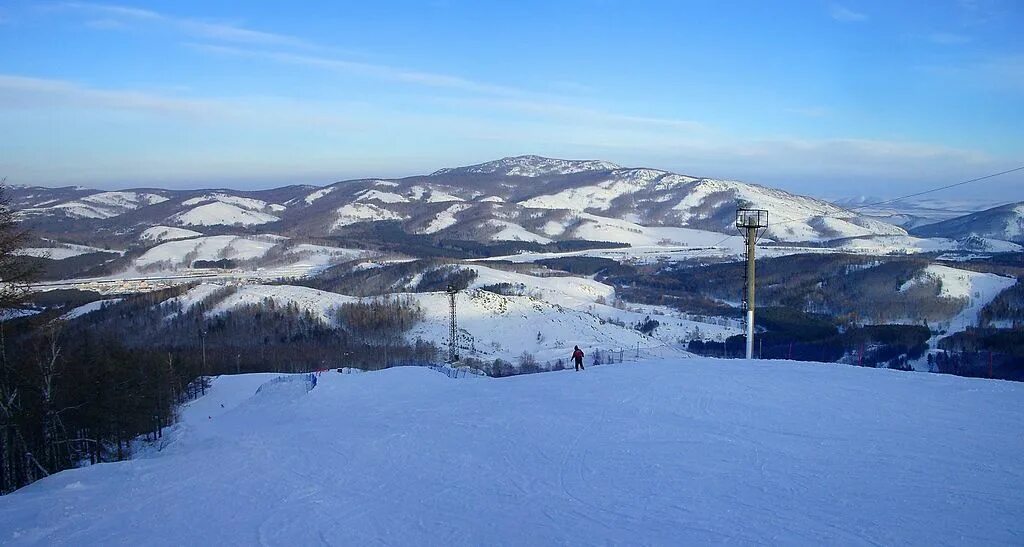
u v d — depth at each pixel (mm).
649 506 13852
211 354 81375
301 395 37531
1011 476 14984
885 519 12648
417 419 24516
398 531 13211
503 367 69938
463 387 32062
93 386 35312
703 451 17781
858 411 21516
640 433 19953
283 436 23453
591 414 22828
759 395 24422
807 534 12055
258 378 68312
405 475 17250
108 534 14023
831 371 29469
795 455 17031
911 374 28406
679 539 12055
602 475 16172
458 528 13211
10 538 14055
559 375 32062
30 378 29609
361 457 19453
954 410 21438
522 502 14547
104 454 41625
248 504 15547
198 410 53812
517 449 19031
